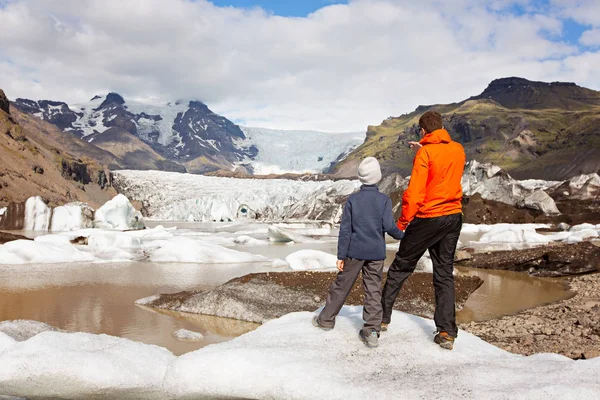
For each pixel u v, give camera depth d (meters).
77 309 8.11
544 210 34.16
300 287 8.61
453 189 4.05
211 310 7.80
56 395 3.79
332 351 4.02
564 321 7.25
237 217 51.59
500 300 9.52
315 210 40.84
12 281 10.90
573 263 12.91
